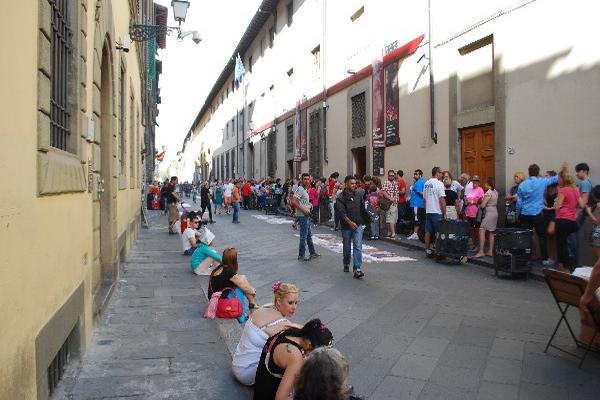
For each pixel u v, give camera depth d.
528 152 10.85
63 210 3.96
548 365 4.93
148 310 6.68
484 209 10.95
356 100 19.92
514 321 6.41
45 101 3.37
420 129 14.98
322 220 19.89
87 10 5.25
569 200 8.83
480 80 12.55
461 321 6.40
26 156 3.00
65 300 4.00
